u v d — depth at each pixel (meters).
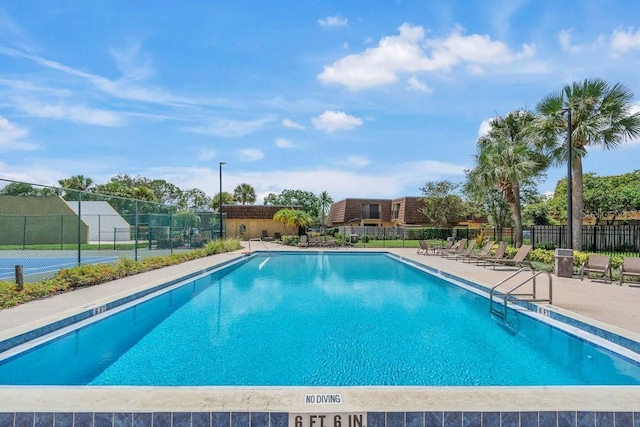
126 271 11.36
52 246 25.58
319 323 7.08
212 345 5.80
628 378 4.59
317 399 3.22
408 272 14.88
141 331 6.55
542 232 20.50
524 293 8.48
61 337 5.82
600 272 10.29
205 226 24.75
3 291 7.16
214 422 3.00
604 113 13.89
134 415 3.01
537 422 3.02
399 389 3.44
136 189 45.00
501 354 5.43
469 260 17.06
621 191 22.97
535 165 17.64
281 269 15.83
